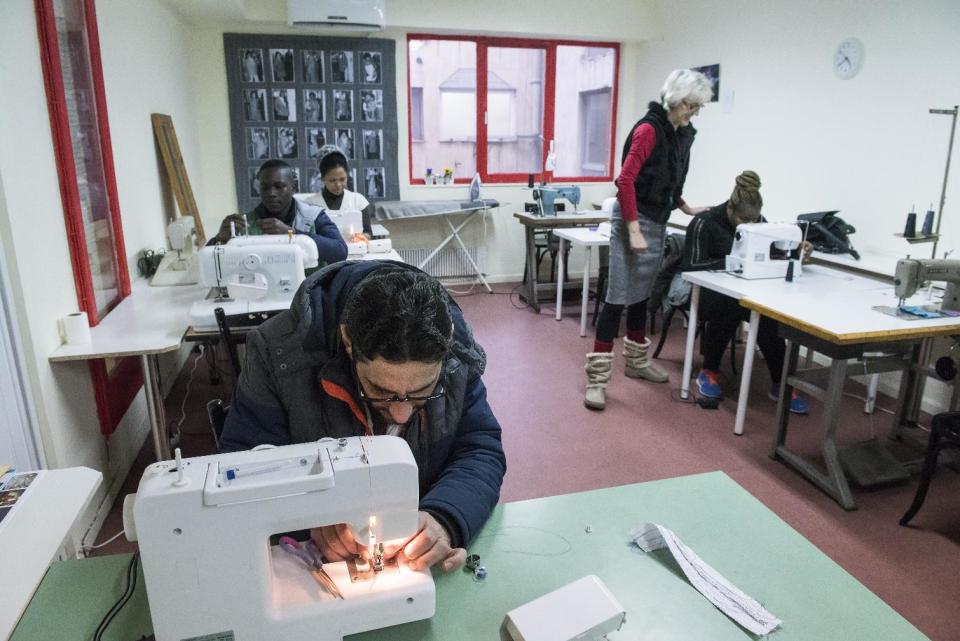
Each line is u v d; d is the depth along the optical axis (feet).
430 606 3.05
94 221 8.39
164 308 8.70
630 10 18.28
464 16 17.22
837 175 12.58
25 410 6.22
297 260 7.73
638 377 12.13
